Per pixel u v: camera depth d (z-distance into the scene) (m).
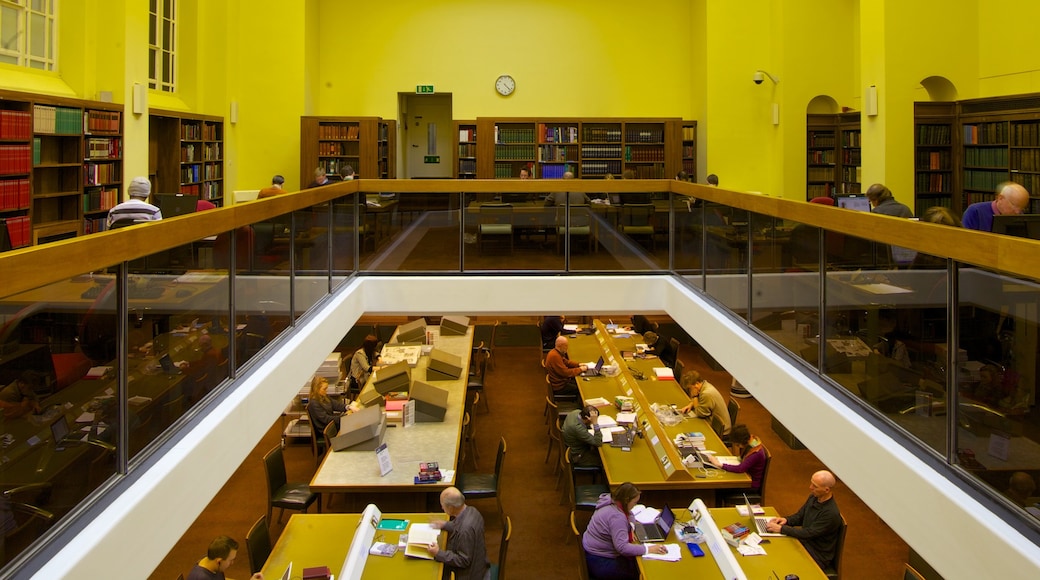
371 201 7.33
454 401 8.43
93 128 8.02
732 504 6.71
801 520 5.77
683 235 7.09
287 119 12.30
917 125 9.98
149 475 2.97
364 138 12.26
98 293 2.69
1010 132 9.23
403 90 13.34
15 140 6.85
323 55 13.24
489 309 7.40
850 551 6.89
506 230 7.38
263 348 4.58
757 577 5.12
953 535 2.78
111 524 2.59
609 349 10.48
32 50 7.73
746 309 5.33
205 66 11.56
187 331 3.48
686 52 13.54
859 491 3.51
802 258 4.34
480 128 12.87
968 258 2.72
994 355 2.64
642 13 13.47
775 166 12.69
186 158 10.60
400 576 5.07
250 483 8.45
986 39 9.84
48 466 2.41
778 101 12.48
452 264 7.40
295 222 5.21
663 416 7.89
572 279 7.37
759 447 6.88
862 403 3.67
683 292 6.75
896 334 3.32
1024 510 2.52
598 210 7.39
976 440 2.77
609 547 5.61
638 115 13.57
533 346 14.55
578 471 7.55
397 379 8.54
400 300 7.37
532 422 10.46
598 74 13.48
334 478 6.53
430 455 7.03
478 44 13.38
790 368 4.42
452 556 5.26
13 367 2.21
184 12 11.05
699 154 13.12
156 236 3.05
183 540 7.12
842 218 3.77
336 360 10.27
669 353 10.81
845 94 12.52
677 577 5.11
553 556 6.88
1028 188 9.02
